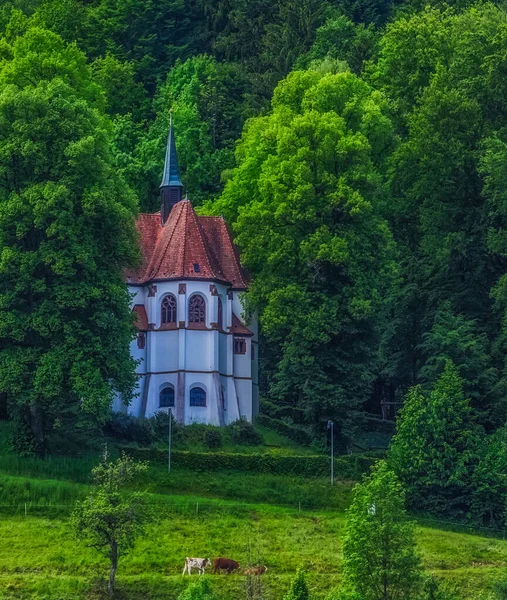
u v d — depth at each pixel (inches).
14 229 7746.1
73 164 7687.0
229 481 7721.5
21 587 6245.1
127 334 7751.0
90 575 6441.9
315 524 7273.6
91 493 6727.4
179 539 6899.6
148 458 7790.4
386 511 6003.9
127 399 7770.7
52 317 7529.5
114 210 7780.5
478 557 6988.2
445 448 7741.1
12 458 7578.7
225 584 6373.0
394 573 5861.2
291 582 6058.1
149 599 6254.9
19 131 7760.8
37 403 7618.1
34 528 6860.2
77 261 7568.9
